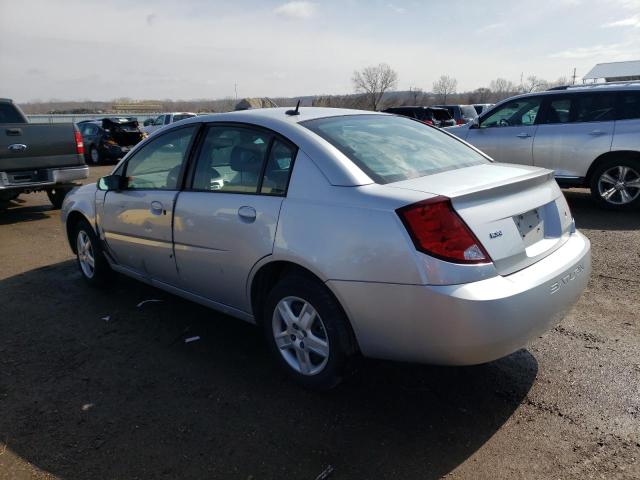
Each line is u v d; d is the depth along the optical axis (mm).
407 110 20578
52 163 8617
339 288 2744
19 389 3254
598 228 6672
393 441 2668
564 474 2404
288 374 3227
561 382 3143
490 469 2451
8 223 8281
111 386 3256
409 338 2598
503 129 8453
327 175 2895
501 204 2725
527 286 2582
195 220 3543
